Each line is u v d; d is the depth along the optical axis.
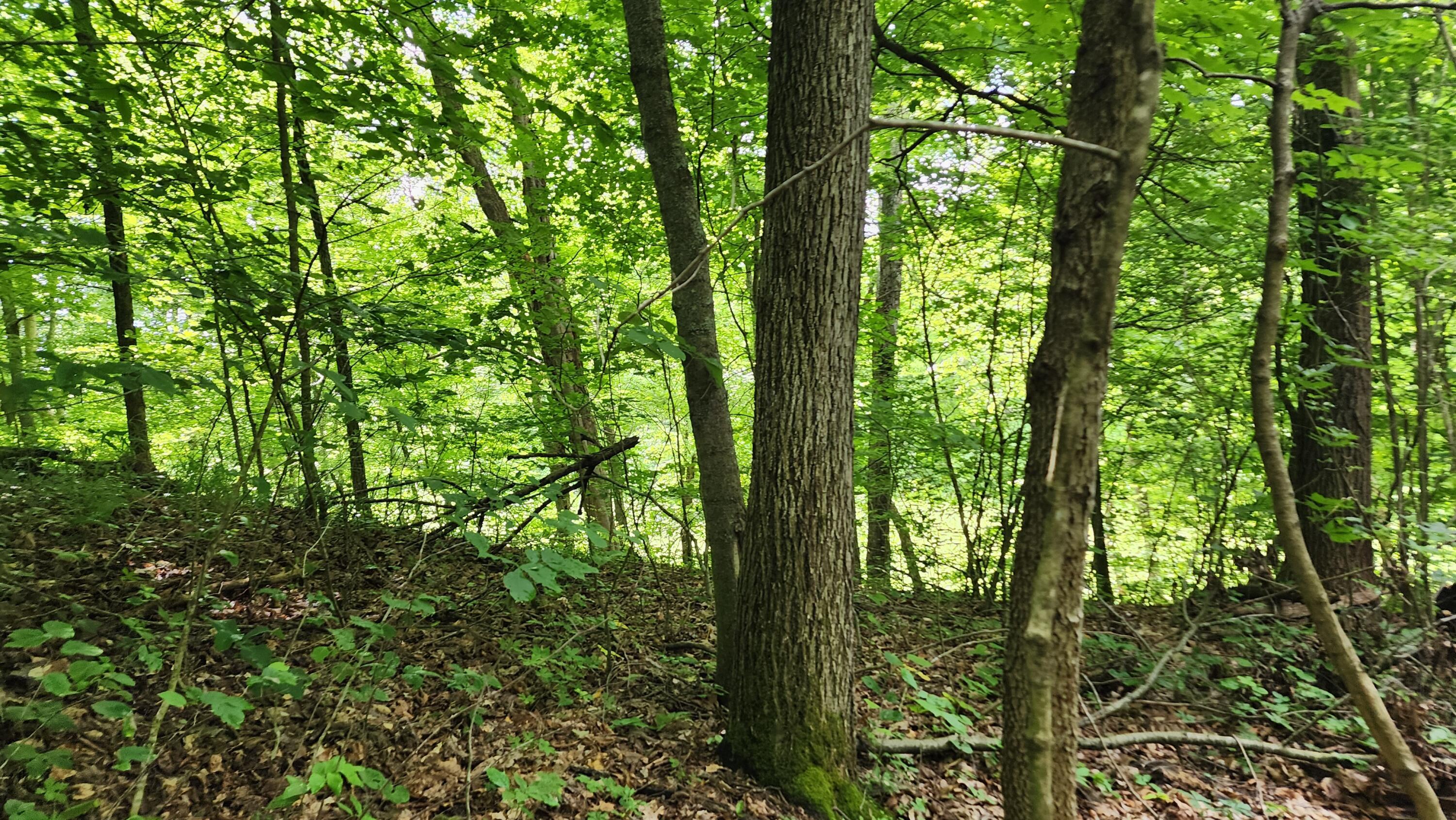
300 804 2.73
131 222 5.82
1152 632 5.94
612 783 3.11
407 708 3.50
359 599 4.36
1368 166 4.12
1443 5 1.81
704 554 6.00
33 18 3.45
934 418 6.54
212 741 2.92
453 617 4.55
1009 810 2.17
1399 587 5.13
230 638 2.50
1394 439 5.41
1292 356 5.71
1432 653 4.83
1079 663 2.14
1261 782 4.01
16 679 2.77
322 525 4.82
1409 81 5.38
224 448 6.55
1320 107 3.11
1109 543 8.39
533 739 3.29
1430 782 3.79
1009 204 6.29
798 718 3.31
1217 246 5.70
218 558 4.30
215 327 3.19
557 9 7.14
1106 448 7.54
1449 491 5.89
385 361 5.66
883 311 7.40
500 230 5.81
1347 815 3.73
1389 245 4.58
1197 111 3.45
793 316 3.31
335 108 3.54
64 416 6.55
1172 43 3.27
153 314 7.04
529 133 5.54
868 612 6.00
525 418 5.86
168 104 3.57
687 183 3.95
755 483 3.44
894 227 6.48
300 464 4.22
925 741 3.95
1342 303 5.68
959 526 9.50
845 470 3.41
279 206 5.32
